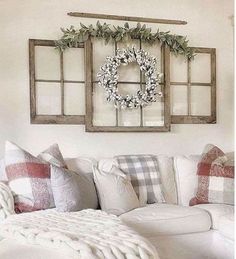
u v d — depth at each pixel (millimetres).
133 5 3611
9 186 2523
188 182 3270
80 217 2047
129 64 3574
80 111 3479
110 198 2691
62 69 3412
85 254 1386
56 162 2736
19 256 1424
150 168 3166
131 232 1724
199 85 3795
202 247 2680
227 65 3875
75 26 3457
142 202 2988
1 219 2271
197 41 3789
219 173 2996
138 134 3627
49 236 1533
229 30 3885
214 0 3842
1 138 3270
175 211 2684
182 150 3746
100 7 3521
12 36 3291
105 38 3494
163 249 2566
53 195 2477
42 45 3354
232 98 3881
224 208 2764
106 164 3127
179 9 3740
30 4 3340
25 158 2578
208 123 3816
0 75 3268
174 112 3725
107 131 3506
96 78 3498
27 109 3336
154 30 3680
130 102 3529
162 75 3627
